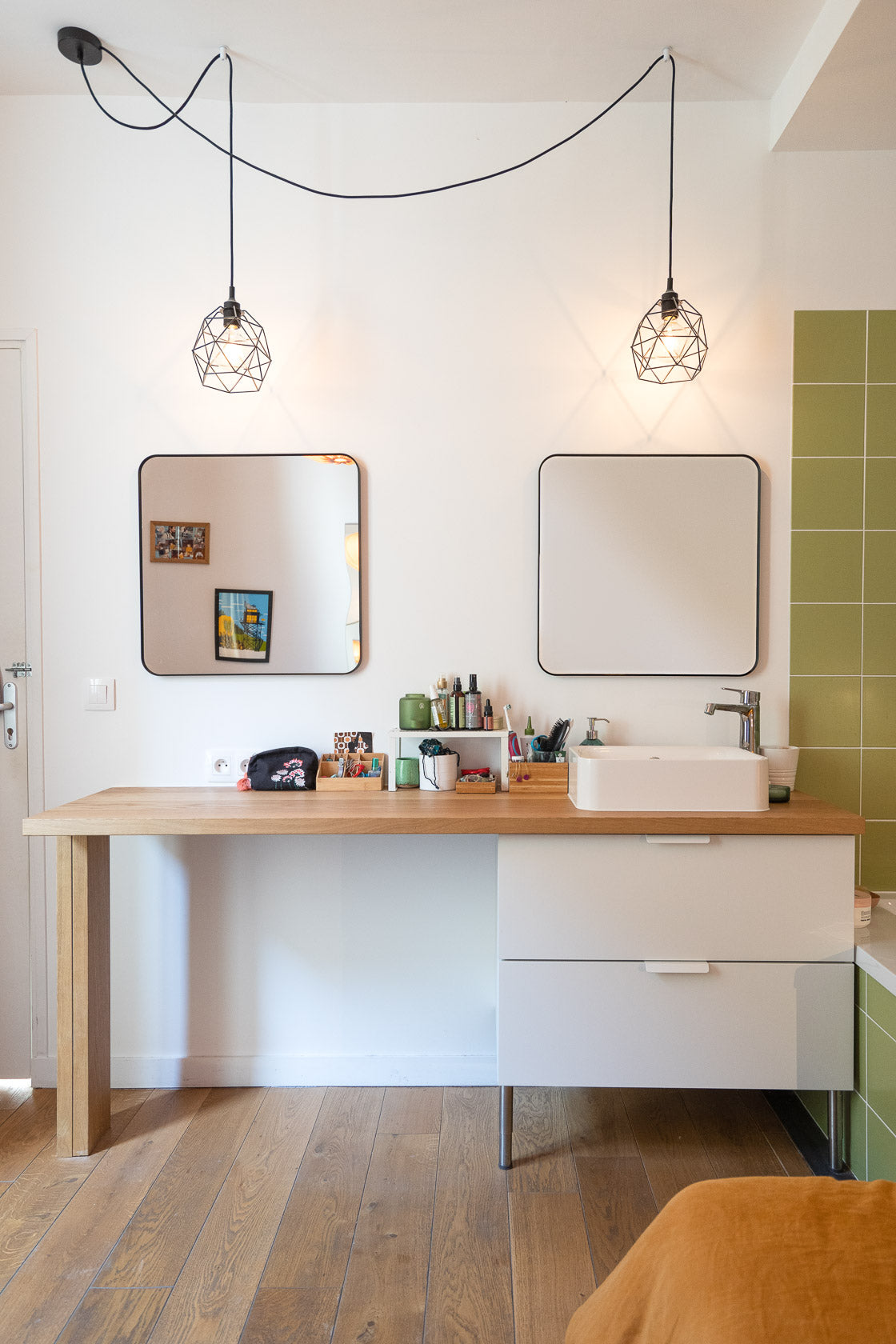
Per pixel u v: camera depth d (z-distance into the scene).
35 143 2.40
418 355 2.42
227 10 2.02
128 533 2.44
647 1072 2.00
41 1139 2.17
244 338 2.39
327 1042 2.46
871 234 2.40
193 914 2.46
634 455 2.40
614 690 2.44
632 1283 1.10
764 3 2.00
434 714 2.39
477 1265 1.70
